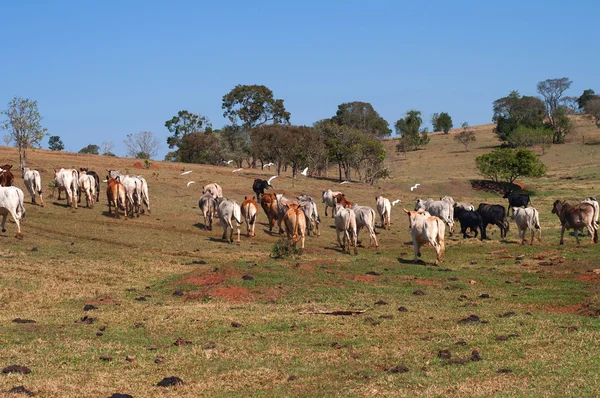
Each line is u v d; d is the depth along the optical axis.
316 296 19.25
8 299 18.45
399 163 101.75
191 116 131.25
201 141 99.88
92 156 73.38
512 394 10.34
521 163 72.94
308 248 28.91
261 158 89.62
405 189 71.12
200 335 14.95
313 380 11.69
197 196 47.94
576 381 10.86
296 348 13.81
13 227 29.72
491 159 74.06
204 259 26.16
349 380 11.59
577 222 31.39
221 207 31.28
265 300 18.84
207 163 99.56
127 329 15.39
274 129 83.56
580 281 21.52
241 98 110.31
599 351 12.61
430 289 20.70
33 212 34.72
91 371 12.17
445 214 38.38
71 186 37.88
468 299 19.25
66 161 61.84
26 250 24.98
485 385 10.87
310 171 86.19
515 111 133.25
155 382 11.69
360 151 76.56
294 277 20.94
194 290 20.17
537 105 137.50
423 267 24.56
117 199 35.56
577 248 29.05
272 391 11.16
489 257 27.81
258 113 111.31
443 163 107.44
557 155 108.31
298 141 81.25
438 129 168.25
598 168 87.06
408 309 17.62
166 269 23.70
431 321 16.09
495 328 14.98
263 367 12.48
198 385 11.48
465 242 33.88
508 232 39.50
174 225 35.31
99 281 21.38
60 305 18.16
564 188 70.81
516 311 17.23
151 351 13.60
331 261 24.56
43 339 14.27
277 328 15.54
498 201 61.91
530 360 12.27
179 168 68.94
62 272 21.86
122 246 28.16
